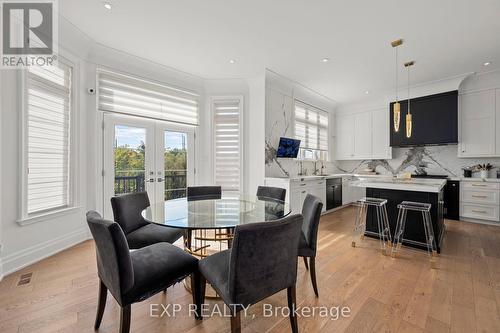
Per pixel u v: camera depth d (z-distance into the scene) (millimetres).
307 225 2027
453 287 2041
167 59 3545
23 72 2354
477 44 3066
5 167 2223
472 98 4273
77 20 2576
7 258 2234
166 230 2244
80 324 1582
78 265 2426
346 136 6051
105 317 1658
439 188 2691
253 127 4344
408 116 2883
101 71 3242
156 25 2678
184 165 4172
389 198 3201
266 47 3184
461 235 3475
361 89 4898
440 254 2770
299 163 5250
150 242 2076
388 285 2088
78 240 3012
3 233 2209
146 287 1374
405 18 2523
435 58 3477
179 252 1682
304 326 1577
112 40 3000
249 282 1254
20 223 2326
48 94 2672
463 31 2764
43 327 1550
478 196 4086
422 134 4684
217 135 4426
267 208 2283
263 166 4238
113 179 3352
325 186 4977
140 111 3617
